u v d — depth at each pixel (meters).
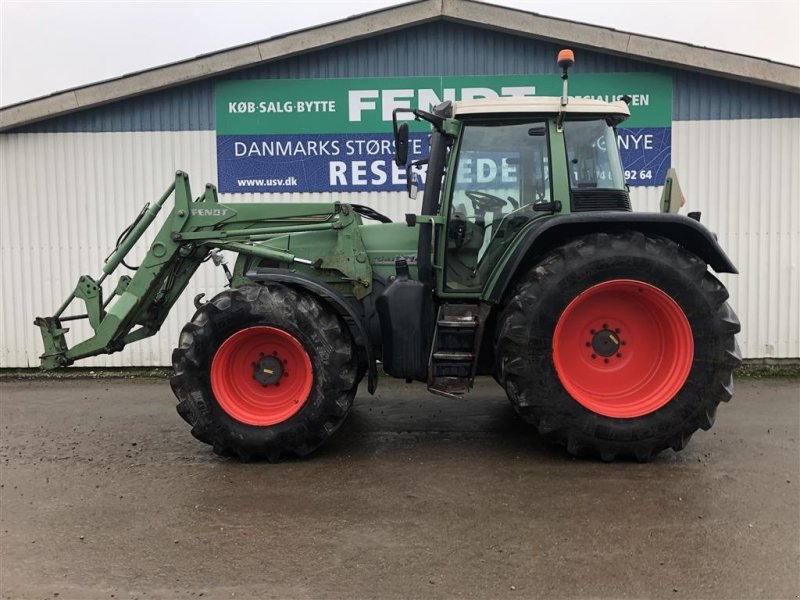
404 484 3.41
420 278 4.10
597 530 2.80
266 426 3.79
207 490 3.37
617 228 3.78
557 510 3.02
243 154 6.86
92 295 4.54
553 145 3.97
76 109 6.77
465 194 4.11
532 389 3.65
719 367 3.62
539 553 2.59
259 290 3.81
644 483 3.37
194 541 2.75
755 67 6.38
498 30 6.59
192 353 3.80
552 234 3.83
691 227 3.67
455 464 3.74
